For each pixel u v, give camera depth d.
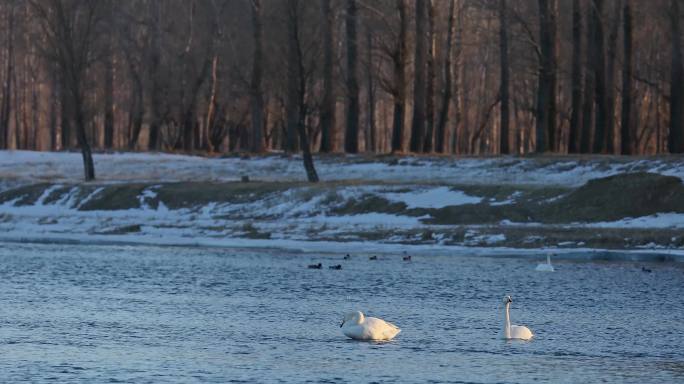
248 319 33.19
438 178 76.19
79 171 90.94
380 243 57.22
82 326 31.69
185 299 37.69
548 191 61.94
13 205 76.12
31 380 24.53
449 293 39.16
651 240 52.91
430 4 88.62
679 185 58.69
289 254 53.91
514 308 35.53
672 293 38.97
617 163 73.69
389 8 90.19
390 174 78.69
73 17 82.62
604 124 82.19
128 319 33.03
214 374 25.30
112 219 68.88
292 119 89.75
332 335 30.52
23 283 42.25
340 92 91.06
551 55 81.12
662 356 27.64
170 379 24.75
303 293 39.25
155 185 74.19
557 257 51.56
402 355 27.64
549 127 84.62
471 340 29.78
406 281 42.59
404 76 85.38
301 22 72.56
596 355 27.75
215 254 53.94
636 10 88.38
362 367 26.16
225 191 70.19
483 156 80.94
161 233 64.19
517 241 54.69
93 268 47.69
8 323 32.12
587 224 57.44
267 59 77.94
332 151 90.62
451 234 56.53
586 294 38.78
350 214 64.00
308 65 73.00
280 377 25.02
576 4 83.06
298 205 66.06
